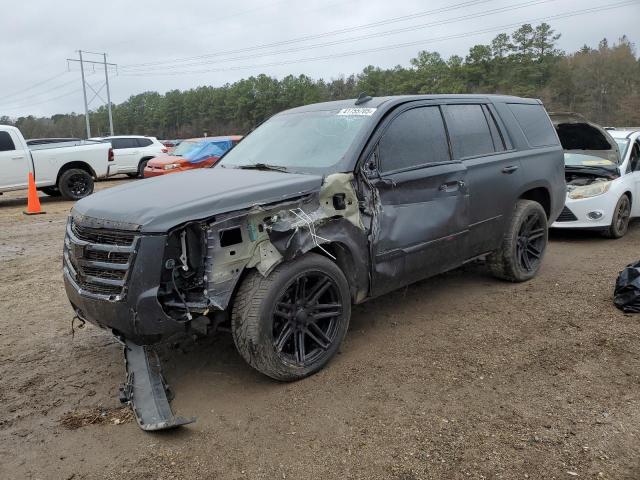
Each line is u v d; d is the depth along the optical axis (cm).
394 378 374
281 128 488
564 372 377
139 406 331
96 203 361
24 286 629
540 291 553
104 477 282
